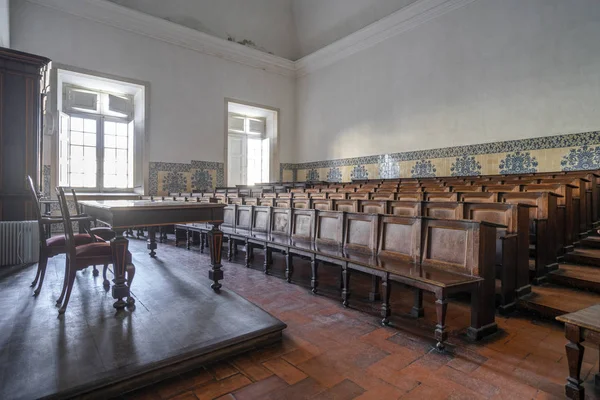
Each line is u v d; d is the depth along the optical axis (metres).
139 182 9.20
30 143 4.84
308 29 11.21
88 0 8.02
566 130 6.12
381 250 3.34
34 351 2.06
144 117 9.05
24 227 4.67
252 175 12.09
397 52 8.89
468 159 7.46
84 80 8.48
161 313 2.69
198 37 9.79
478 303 2.53
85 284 3.59
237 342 2.28
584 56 5.95
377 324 2.84
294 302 3.36
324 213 4.09
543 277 3.45
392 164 9.00
